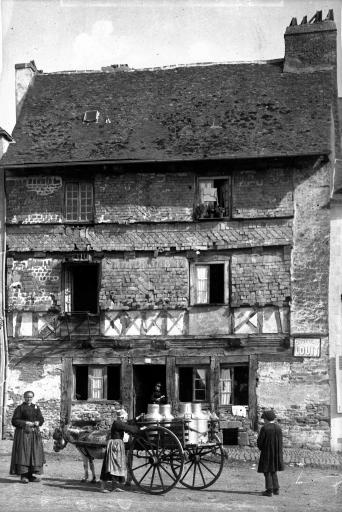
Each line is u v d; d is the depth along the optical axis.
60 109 28.92
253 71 29.25
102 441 17.12
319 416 24.61
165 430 16.47
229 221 25.70
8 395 26.25
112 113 28.34
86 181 26.58
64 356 26.22
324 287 24.97
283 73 28.70
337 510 15.43
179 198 25.97
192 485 17.19
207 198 25.81
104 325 26.08
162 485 16.44
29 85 29.84
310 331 24.91
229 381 25.47
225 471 20.75
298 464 22.14
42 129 27.97
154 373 27.06
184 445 16.48
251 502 15.96
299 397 24.80
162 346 25.67
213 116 27.31
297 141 25.33
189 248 25.77
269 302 25.17
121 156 25.75
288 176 25.52
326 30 28.44
